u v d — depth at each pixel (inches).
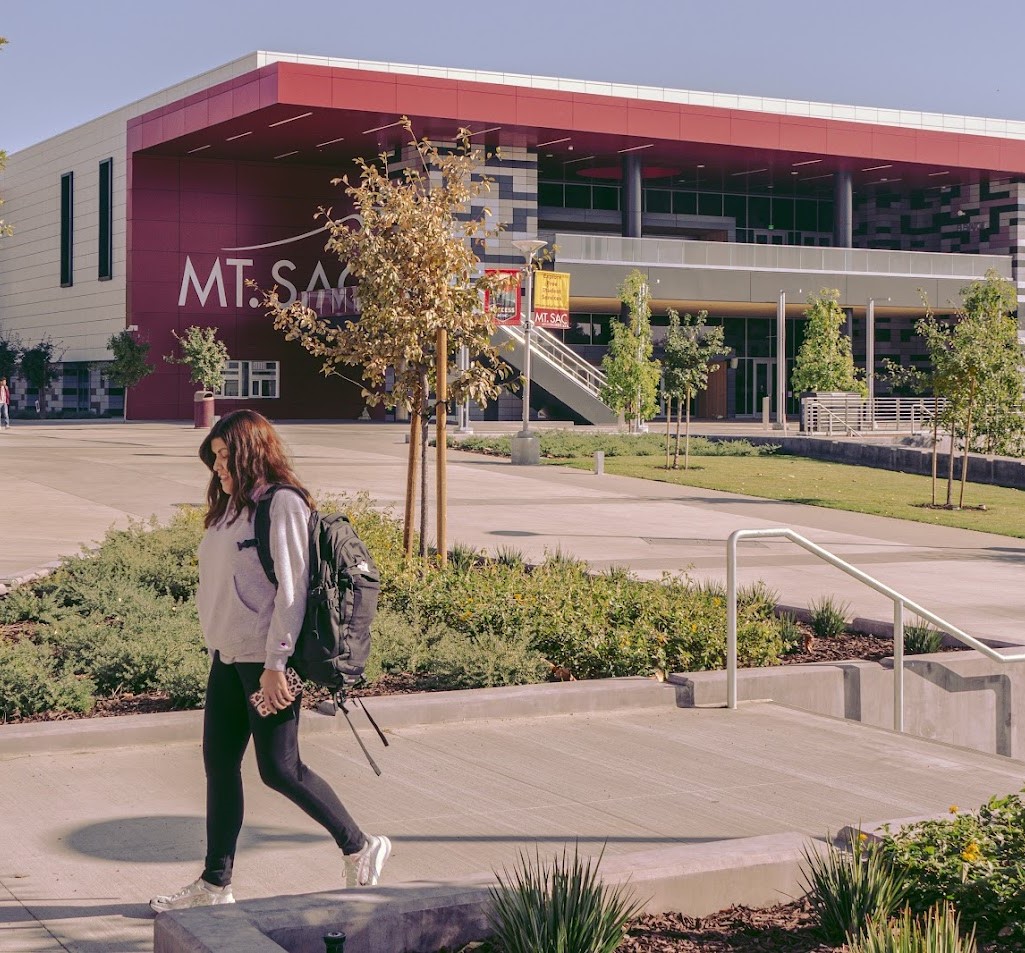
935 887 186.4
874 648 432.8
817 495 1065.5
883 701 382.6
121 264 2503.7
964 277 2527.1
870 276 2449.6
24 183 2942.9
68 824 230.2
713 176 2733.8
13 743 273.1
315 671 181.0
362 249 544.7
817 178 2758.4
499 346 573.0
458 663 346.0
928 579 639.8
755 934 184.4
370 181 555.2
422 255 535.8
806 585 602.2
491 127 2209.6
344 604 182.4
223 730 189.6
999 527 896.9
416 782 263.9
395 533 594.2
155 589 465.4
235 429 185.5
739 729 322.0
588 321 2527.1
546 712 330.3
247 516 183.6
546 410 2133.4
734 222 2903.5
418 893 172.2
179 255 2450.8
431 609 421.1
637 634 378.3
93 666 333.4
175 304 2452.0
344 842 192.4
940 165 2578.7
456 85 2144.4
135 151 2407.7
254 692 184.4
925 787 274.1
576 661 372.2
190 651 342.0
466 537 733.9
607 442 1517.0
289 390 2511.1
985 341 1026.1
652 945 176.7
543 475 1169.4
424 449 553.3
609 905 169.8
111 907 191.9
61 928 183.2
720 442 1611.7
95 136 2608.3
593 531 788.0
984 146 2613.2
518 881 170.4
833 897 182.7
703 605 417.7
